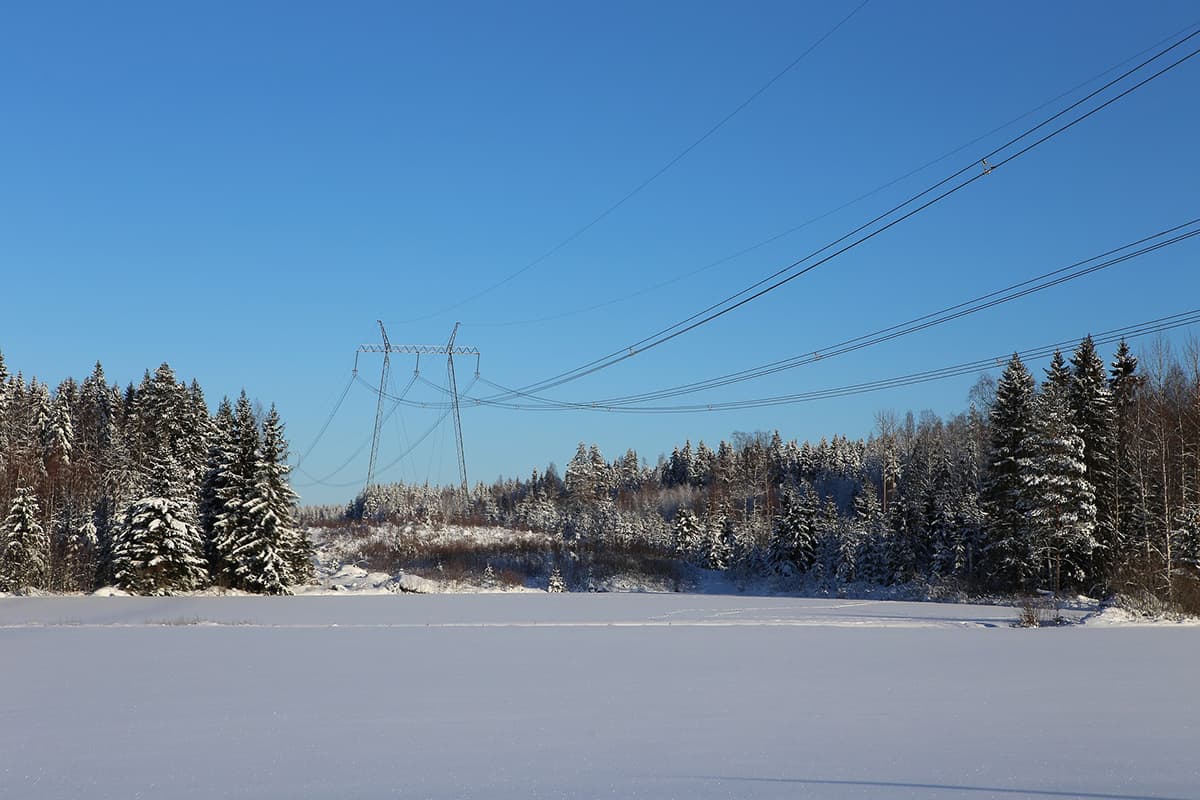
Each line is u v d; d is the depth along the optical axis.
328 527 120.44
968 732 12.52
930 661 22.38
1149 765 10.27
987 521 72.00
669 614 44.34
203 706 15.24
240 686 17.83
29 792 9.30
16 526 62.34
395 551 96.94
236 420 66.38
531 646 26.69
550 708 14.89
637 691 16.97
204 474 70.38
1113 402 69.38
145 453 86.69
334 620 38.97
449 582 77.88
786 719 13.70
